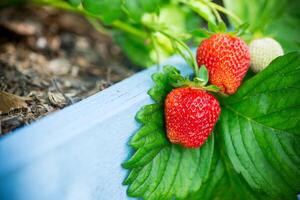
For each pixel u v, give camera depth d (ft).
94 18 1.58
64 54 1.68
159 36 1.51
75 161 0.86
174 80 1.03
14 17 1.82
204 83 1.01
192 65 1.11
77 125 0.87
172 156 1.06
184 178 1.07
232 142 1.10
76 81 1.44
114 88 1.02
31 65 1.51
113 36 1.68
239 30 1.12
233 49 1.06
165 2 1.63
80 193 0.88
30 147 0.79
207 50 1.07
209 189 1.13
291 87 1.06
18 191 0.77
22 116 1.03
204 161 1.09
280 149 1.08
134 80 1.08
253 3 1.62
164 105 1.03
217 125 1.13
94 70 1.60
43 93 1.21
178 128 1.00
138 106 0.99
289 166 1.08
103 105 0.94
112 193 0.98
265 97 1.09
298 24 1.58
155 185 1.04
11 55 1.56
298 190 1.09
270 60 1.16
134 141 0.98
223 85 1.07
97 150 0.90
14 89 1.23
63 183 0.84
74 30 1.86
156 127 1.03
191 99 0.99
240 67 1.07
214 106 1.01
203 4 1.30
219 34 1.09
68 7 1.56
